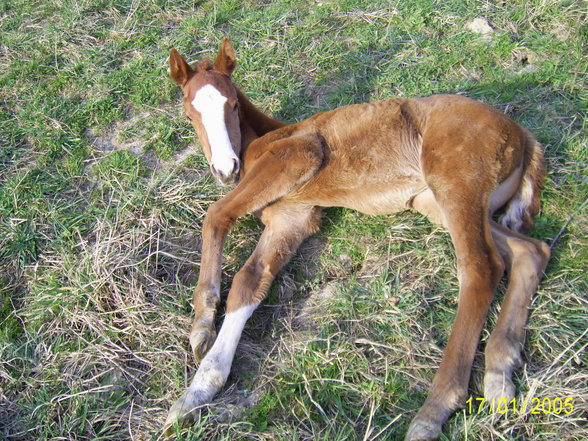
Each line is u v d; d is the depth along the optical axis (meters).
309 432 1.35
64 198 1.98
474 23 2.43
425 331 1.51
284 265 1.73
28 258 1.80
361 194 1.75
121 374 1.51
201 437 1.34
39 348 1.57
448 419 1.33
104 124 2.24
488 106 1.64
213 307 1.56
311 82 2.34
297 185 1.72
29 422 1.41
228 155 1.69
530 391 1.32
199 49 2.54
